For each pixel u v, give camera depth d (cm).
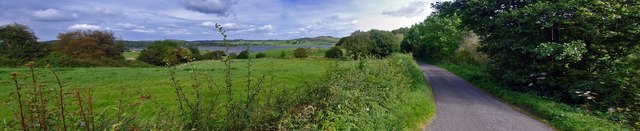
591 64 1706
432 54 6197
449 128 1021
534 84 1895
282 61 5069
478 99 1667
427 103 1320
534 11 1725
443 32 5581
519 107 1474
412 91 1445
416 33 6825
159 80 2402
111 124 378
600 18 1612
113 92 1706
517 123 1137
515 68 2078
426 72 3416
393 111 952
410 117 1012
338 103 705
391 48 4950
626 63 1566
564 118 1141
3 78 2030
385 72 1262
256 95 534
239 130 471
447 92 1894
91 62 4684
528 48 1791
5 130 315
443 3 2584
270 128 507
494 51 2247
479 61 3353
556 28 1806
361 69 1178
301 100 654
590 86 1529
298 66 4106
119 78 2591
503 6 2088
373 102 872
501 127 1069
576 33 1770
